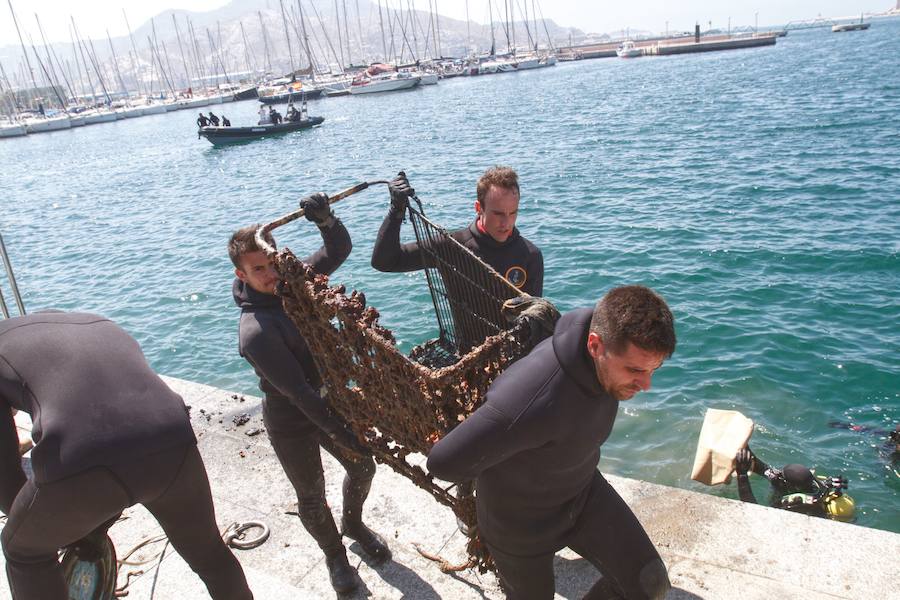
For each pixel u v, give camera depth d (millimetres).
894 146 21781
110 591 2871
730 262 12320
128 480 2252
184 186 30875
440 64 122562
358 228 16344
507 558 2562
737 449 5398
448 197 19984
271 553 3803
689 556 3414
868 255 12023
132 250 18719
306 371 3189
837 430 7293
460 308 3398
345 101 80750
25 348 2371
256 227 3023
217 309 12969
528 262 3559
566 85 70062
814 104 35250
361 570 3584
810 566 3270
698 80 60031
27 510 2244
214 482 4457
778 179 18391
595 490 2576
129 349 2531
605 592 2688
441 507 4020
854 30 186375
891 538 3385
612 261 12984
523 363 2273
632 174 20969
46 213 27578
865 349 8852
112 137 70938
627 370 2080
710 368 8664
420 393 2467
